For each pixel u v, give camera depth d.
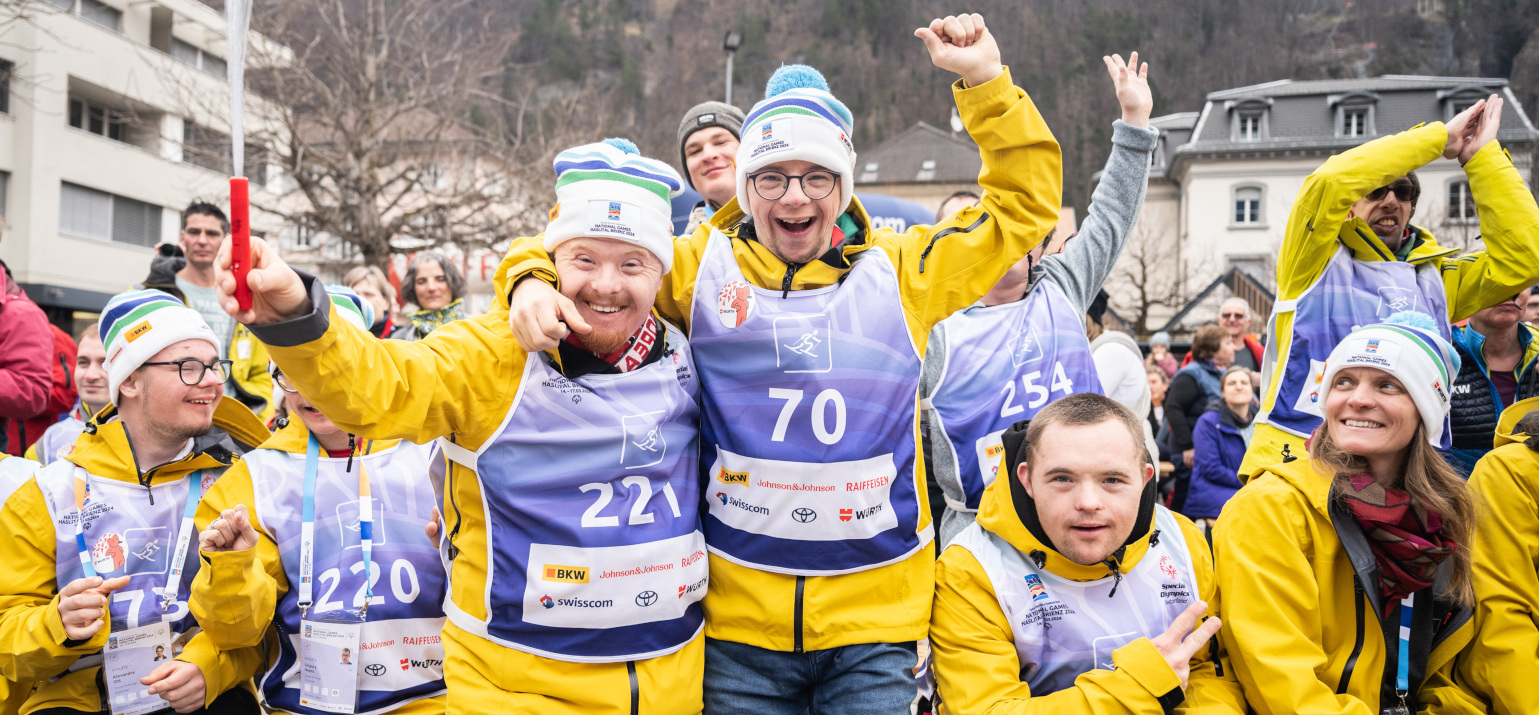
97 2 26.16
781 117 2.21
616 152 2.13
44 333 4.20
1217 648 2.63
